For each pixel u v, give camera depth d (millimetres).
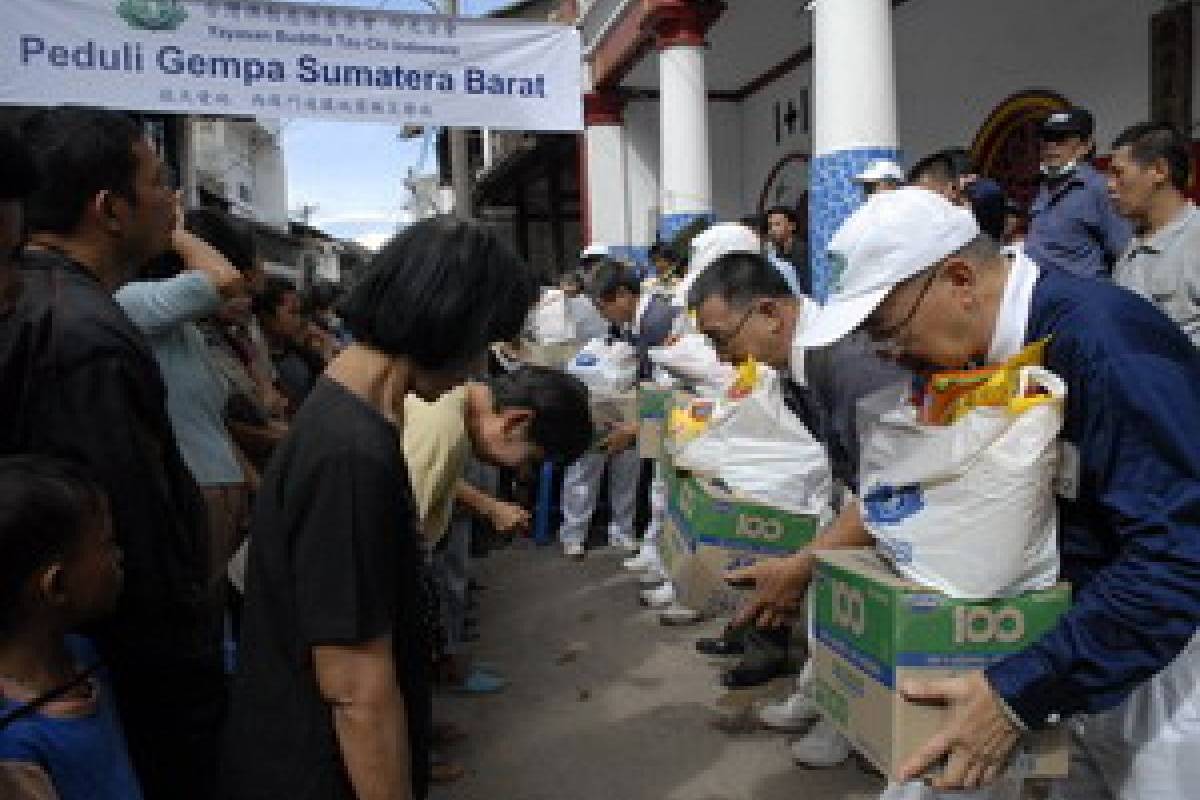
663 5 9297
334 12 6875
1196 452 1422
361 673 1471
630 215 12711
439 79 7141
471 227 1574
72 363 1694
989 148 8766
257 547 1560
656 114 12766
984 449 1523
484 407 2918
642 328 5977
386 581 1486
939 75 9461
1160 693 1677
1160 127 3744
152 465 1760
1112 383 1458
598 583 5773
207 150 21312
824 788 3207
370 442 1488
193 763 1878
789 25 11148
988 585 1532
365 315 1546
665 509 3412
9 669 1566
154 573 1738
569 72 7363
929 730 1557
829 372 2613
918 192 1664
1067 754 1618
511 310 1597
